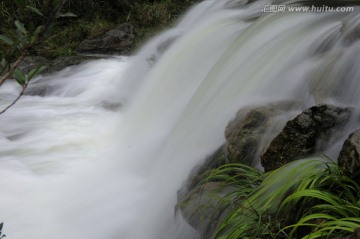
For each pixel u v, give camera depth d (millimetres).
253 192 3283
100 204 4773
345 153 3076
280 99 4695
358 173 2963
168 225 4012
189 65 7520
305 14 6234
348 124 3734
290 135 3623
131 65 10594
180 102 6758
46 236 4227
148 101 7609
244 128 4203
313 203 3035
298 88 4762
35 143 6500
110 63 11758
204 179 3791
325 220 2795
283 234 2891
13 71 1379
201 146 4977
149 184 5145
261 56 5668
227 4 10852
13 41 1417
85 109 8516
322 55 4902
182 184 4379
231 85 5574
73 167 5758
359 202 2838
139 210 4617
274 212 3025
